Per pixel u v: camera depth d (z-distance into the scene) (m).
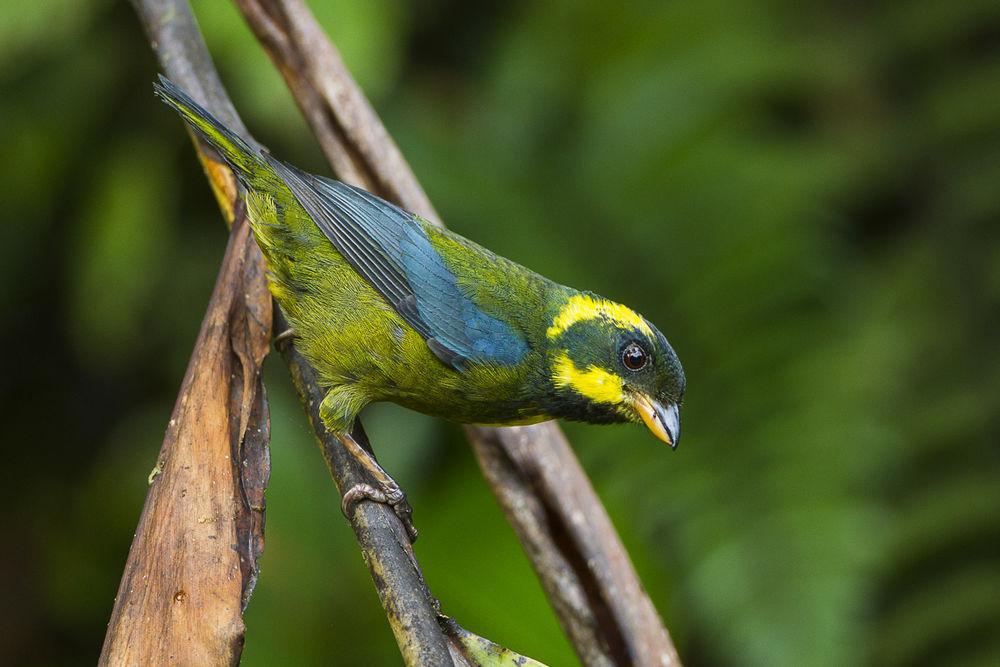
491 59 12.55
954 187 12.18
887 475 10.60
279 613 10.03
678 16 12.46
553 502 6.93
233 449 5.92
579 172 11.87
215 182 7.96
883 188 12.38
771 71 12.16
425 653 5.24
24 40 10.31
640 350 8.34
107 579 11.66
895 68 12.74
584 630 6.79
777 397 10.73
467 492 10.38
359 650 10.12
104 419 12.59
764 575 9.89
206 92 7.74
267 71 10.08
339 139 7.94
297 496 10.45
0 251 11.95
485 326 8.04
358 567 10.31
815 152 11.96
